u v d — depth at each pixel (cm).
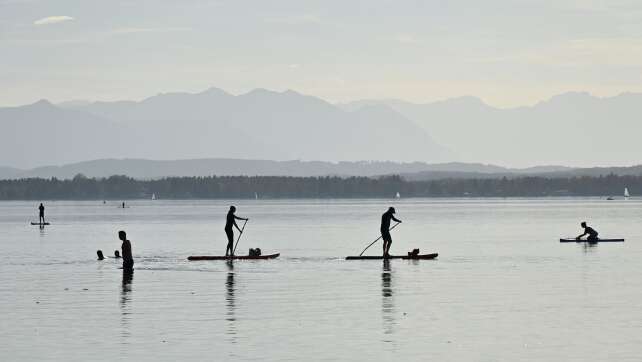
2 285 8694
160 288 8388
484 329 6119
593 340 5741
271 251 13362
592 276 9256
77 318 6619
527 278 9088
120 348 5544
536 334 5941
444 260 11369
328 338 5828
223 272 9894
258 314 6775
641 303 7269
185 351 5453
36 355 5359
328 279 9081
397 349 5494
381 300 7475
